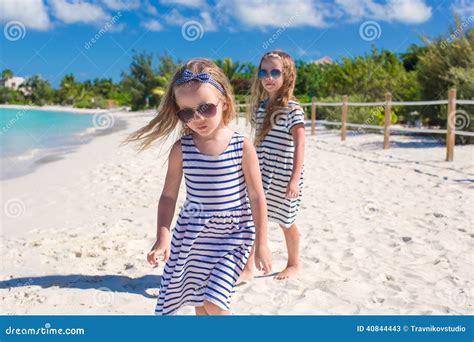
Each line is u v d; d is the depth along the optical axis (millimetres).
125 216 5812
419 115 15633
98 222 5570
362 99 19438
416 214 5551
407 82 18562
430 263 4012
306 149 12266
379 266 3945
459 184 7195
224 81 2557
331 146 12820
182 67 2549
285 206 3684
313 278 3709
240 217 2596
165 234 2537
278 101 3658
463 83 12531
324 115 21469
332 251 4316
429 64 14453
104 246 4555
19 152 13719
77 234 5039
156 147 13391
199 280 2549
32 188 8047
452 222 5164
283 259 4133
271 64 3613
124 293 3492
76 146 15102
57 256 4297
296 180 3516
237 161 2570
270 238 4719
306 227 5098
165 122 2664
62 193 7480
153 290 3553
